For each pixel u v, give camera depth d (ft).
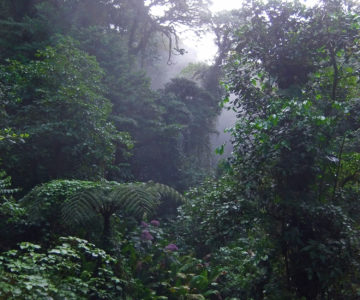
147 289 20.68
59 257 14.44
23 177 26.35
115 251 20.77
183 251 28.55
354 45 17.20
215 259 27.04
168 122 53.36
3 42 38.50
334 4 17.66
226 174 20.07
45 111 27.43
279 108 16.29
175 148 48.85
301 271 16.01
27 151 26.30
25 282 11.56
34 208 19.76
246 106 18.56
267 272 17.34
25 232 19.84
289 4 18.02
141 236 26.12
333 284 15.60
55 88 29.04
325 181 16.74
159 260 24.93
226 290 22.57
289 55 17.53
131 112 46.19
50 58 30.73
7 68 29.96
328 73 17.98
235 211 16.75
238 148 17.22
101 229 21.44
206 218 18.47
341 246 14.56
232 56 19.84
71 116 27.96
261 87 18.75
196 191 24.34
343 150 18.11
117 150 40.88
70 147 27.43
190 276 24.39
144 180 47.34
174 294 22.08
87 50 44.83
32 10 47.47
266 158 16.10
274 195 16.16
